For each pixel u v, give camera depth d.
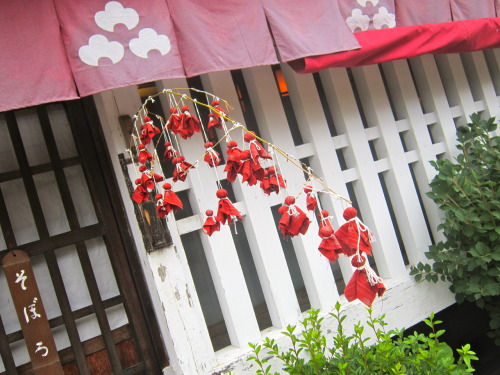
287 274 3.29
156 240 2.82
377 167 3.86
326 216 2.05
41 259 2.96
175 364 2.92
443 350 2.50
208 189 3.12
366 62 3.24
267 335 3.19
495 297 3.93
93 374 2.94
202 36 2.70
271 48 2.90
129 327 3.04
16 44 2.33
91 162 3.01
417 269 3.69
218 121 2.57
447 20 3.64
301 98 3.55
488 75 4.61
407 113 4.06
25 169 2.87
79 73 2.43
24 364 2.80
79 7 2.46
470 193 3.43
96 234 2.97
